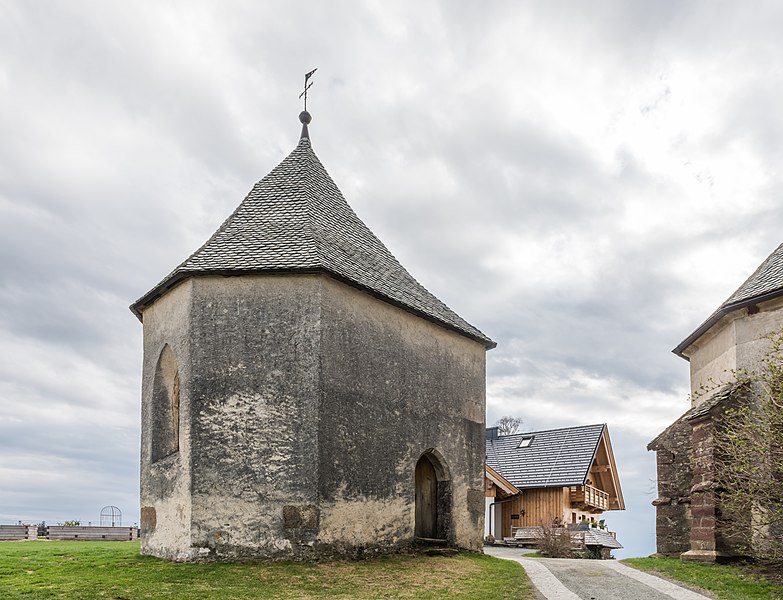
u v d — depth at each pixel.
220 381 12.46
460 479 15.63
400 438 14.05
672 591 10.50
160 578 10.28
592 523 28.80
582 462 30.52
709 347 16.42
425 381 15.05
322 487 12.12
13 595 8.95
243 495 11.98
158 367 13.91
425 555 13.73
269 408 12.34
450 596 9.95
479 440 16.58
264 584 10.16
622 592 10.44
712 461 12.96
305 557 11.75
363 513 12.86
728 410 12.51
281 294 12.84
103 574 10.60
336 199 16.62
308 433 12.21
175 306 13.40
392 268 16.03
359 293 13.70
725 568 12.16
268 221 14.49
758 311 14.28
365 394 13.41
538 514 29.91
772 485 11.13
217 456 12.13
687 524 14.66
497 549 25.53
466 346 16.70
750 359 14.26
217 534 11.80
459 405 16.05
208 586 9.87
